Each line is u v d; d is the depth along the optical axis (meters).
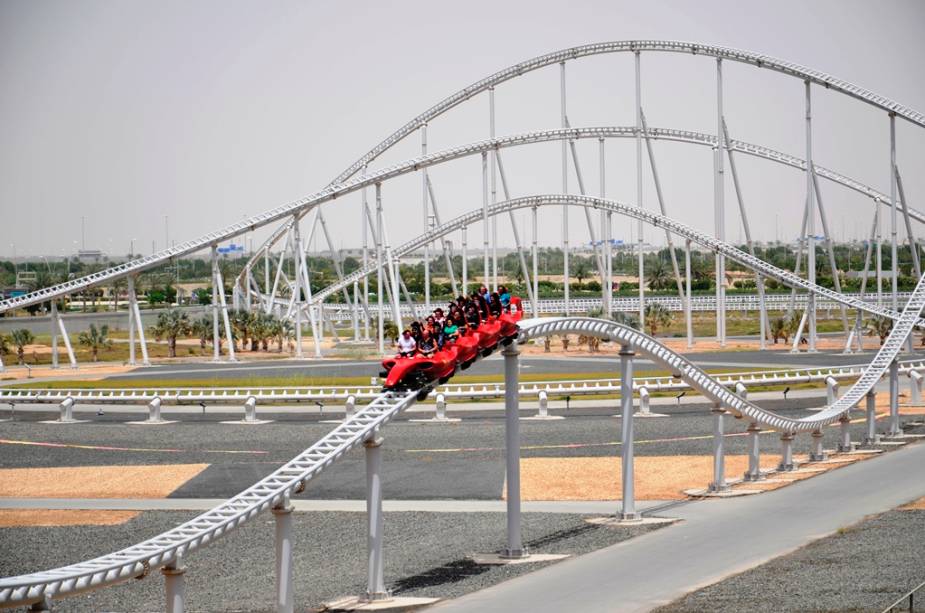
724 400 55.31
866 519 48.50
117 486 61.69
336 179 143.88
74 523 53.12
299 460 38.59
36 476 64.56
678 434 75.31
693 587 38.94
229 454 71.00
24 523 53.22
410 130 138.38
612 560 43.34
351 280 174.00
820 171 153.38
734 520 49.50
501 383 95.56
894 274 131.12
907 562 41.16
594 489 58.59
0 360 135.75
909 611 34.47
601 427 78.88
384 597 39.59
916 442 70.56
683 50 130.12
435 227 152.12
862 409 86.81
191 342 192.38
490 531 50.00
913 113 120.75
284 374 119.06
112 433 80.88
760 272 139.25
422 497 58.00
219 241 141.12
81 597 41.50
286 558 37.22
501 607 37.53
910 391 91.81
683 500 55.12
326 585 42.12
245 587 42.41
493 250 144.38
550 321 47.31
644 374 112.06
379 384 101.88
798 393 95.31
